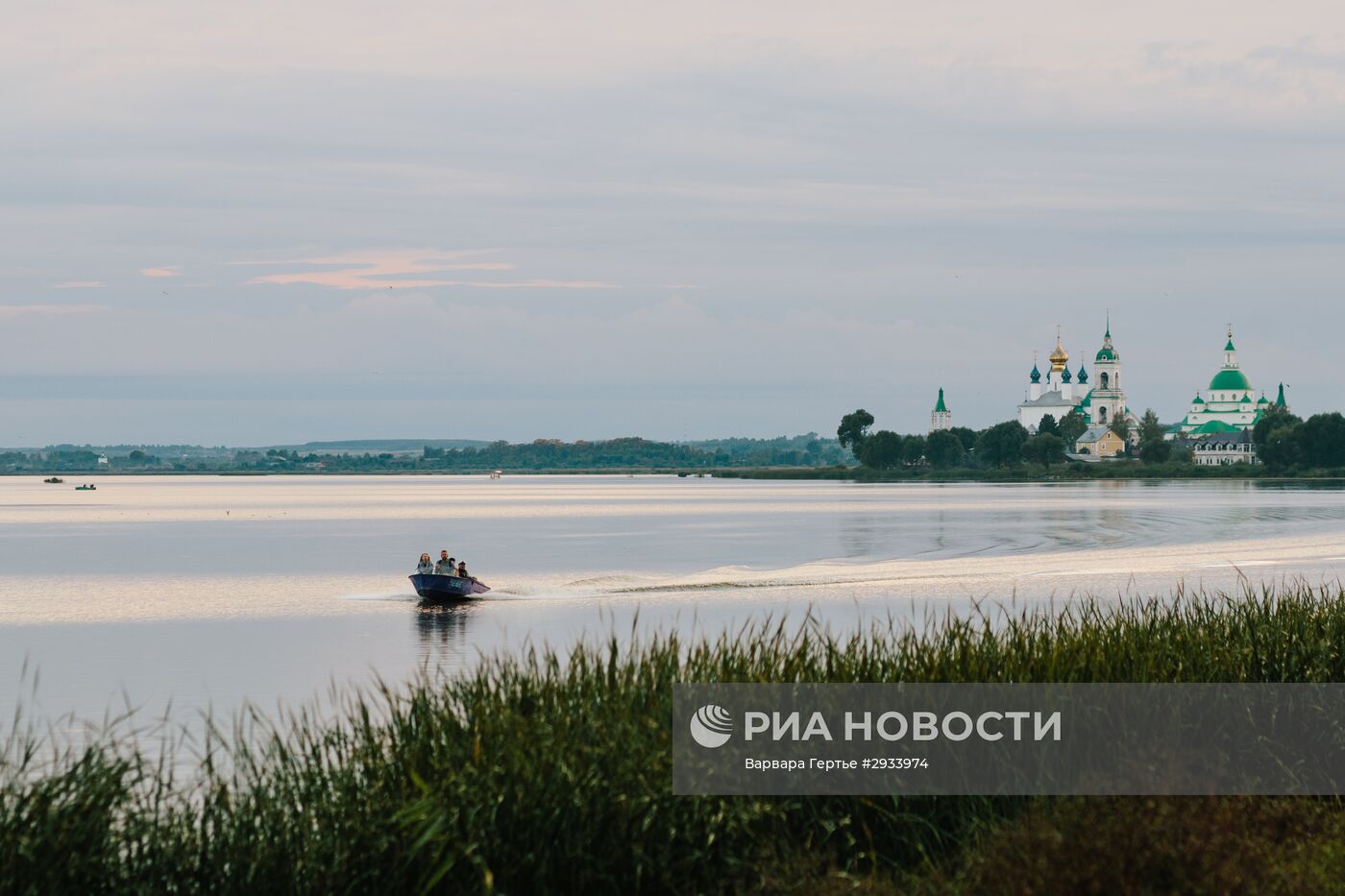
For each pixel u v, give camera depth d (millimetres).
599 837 15602
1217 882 13875
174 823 15992
